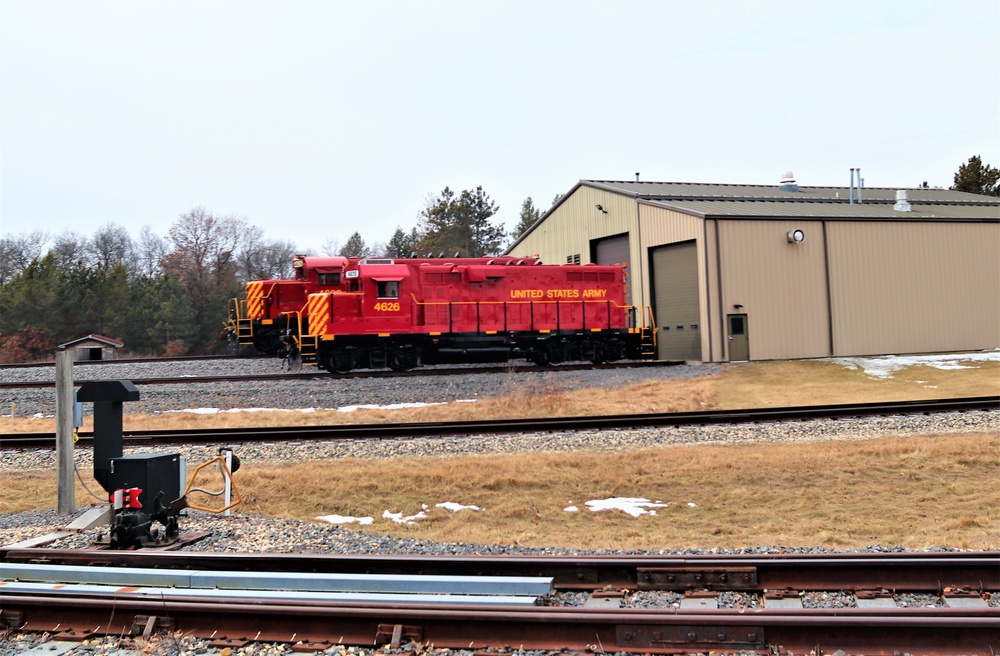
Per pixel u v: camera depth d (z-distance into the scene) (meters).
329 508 11.60
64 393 11.21
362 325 28.19
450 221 86.19
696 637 5.69
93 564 8.18
